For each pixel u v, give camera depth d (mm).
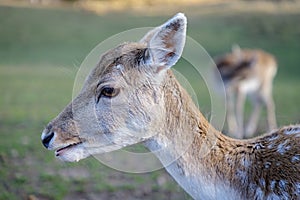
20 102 19656
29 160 12008
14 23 39125
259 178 5879
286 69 31031
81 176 11195
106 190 10680
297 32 37875
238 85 20672
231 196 5914
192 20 40531
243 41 36031
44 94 21297
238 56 21547
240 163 5957
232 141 6113
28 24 39188
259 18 40719
